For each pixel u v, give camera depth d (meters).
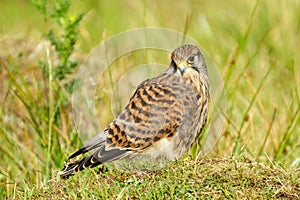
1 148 14.92
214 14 23.23
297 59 19.86
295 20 21.27
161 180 11.62
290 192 11.36
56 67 16.95
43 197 11.71
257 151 14.95
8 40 19.06
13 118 16.50
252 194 11.16
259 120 16.48
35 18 24.23
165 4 25.17
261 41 19.30
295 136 15.71
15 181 13.38
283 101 17.38
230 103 16.50
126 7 25.58
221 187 11.38
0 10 25.81
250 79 17.83
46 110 15.90
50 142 14.22
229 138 14.84
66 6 15.97
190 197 11.16
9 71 16.19
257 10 22.39
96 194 11.37
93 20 23.55
